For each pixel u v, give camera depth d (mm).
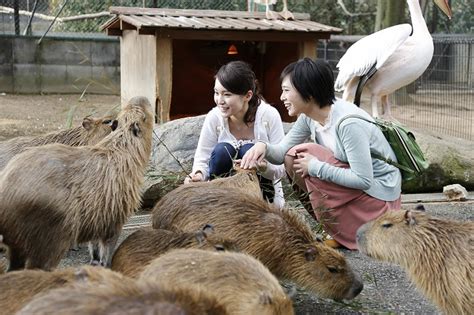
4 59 12594
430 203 5902
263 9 9398
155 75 7145
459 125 9781
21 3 13555
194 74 8352
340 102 4414
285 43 7734
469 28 16500
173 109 8352
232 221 3615
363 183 4234
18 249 3500
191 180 4602
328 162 4387
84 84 13070
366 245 3617
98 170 3623
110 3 13594
